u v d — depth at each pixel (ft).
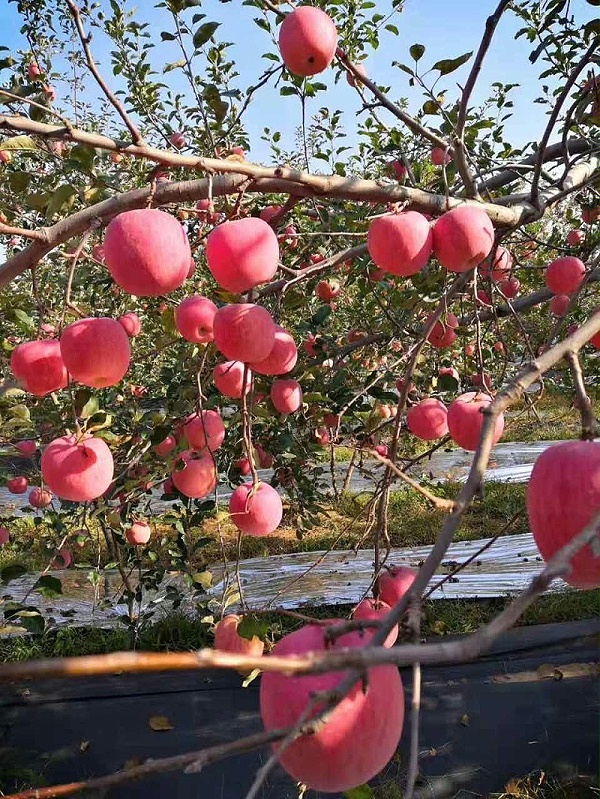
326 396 10.01
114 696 13.56
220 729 12.82
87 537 13.16
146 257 5.06
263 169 5.05
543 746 12.11
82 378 5.62
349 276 10.57
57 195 5.79
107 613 16.94
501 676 13.62
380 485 7.51
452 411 6.73
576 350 3.51
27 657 14.99
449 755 12.00
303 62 6.86
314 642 3.34
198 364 8.95
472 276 7.06
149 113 13.91
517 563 19.29
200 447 8.00
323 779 3.34
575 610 16.20
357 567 19.34
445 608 17.07
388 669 3.55
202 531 20.10
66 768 12.10
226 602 8.39
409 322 11.30
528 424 30.89
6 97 4.42
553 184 9.30
